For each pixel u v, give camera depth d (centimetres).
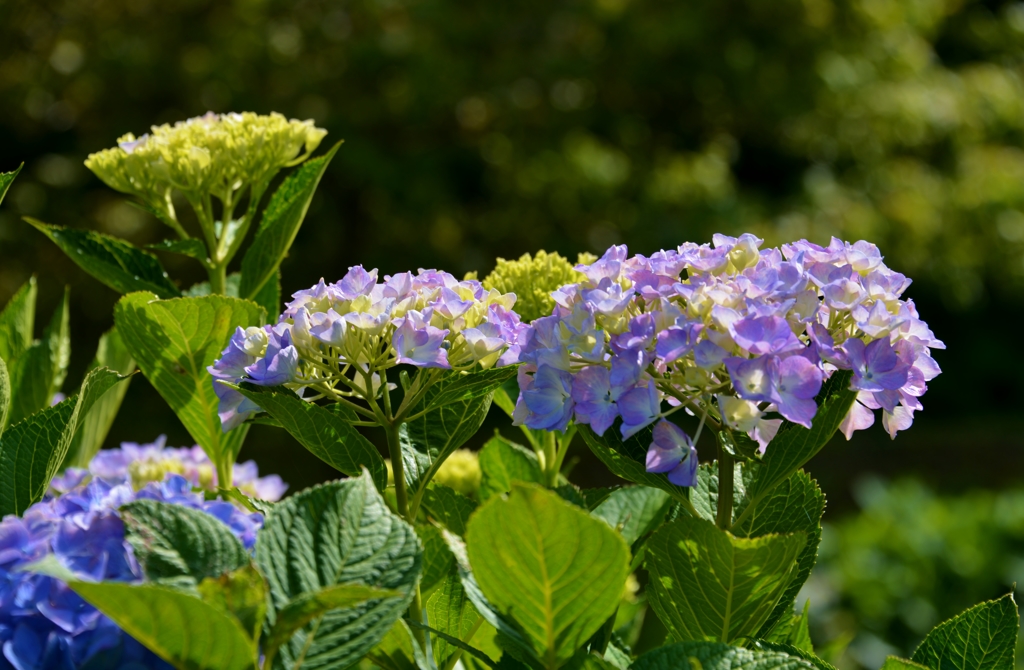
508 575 89
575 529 87
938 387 808
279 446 522
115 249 121
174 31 575
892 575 343
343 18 586
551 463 116
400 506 98
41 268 570
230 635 85
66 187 579
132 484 121
